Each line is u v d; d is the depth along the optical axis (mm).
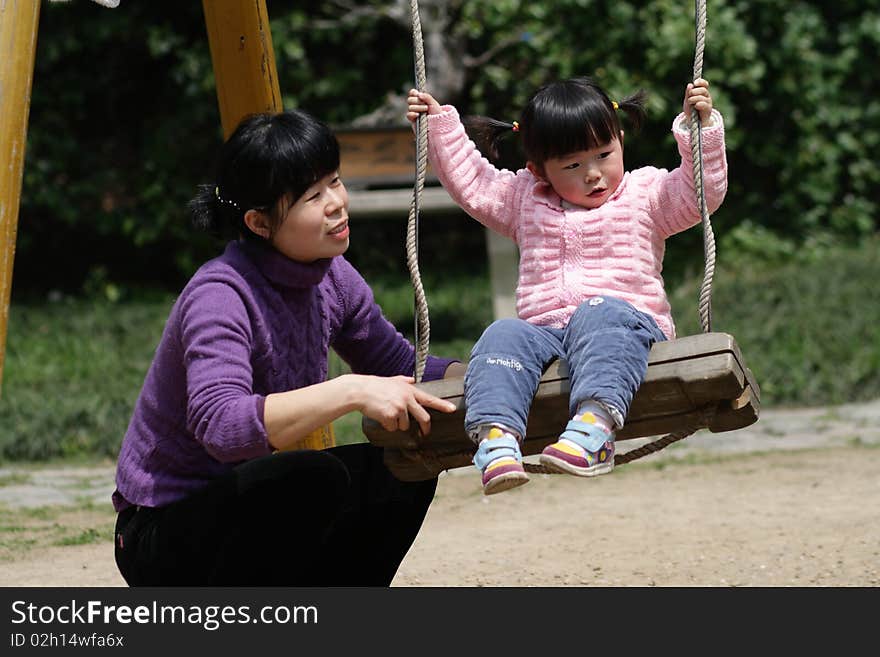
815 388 22562
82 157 34438
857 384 22797
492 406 8117
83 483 18484
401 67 34281
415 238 8781
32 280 35594
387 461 8727
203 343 8055
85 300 33875
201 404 7887
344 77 33969
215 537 8328
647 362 8266
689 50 31859
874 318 26656
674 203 9234
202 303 8188
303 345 8688
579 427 8031
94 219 34125
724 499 16078
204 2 11547
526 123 9406
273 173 8172
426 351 8648
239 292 8297
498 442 8039
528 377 8344
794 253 34156
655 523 14992
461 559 13594
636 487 17219
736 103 34125
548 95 9328
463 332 28062
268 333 8391
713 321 27156
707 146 9078
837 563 12633
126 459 8633
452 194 9812
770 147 34156
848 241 35500
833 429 20203
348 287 9250
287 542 8531
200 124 34219
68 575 13227
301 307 8617
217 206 8609
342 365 23016
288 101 33781
